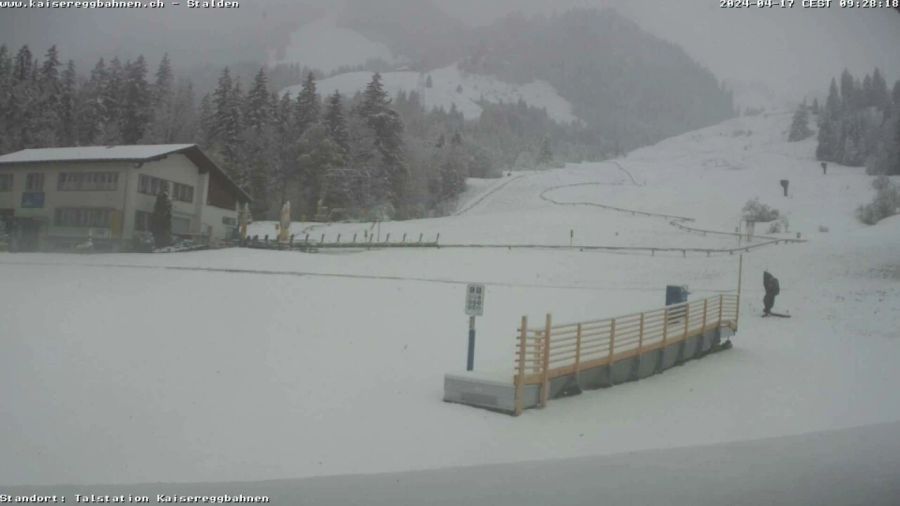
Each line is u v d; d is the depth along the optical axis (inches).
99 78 3946.9
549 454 402.9
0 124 3024.1
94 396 473.1
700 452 414.6
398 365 633.6
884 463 387.2
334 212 3272.6
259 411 462.0
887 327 995.9
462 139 5753.0
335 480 339.9
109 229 1940.2
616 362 650.8
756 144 6471.5
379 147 3710.6
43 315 767.1
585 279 1533.0
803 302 1218.0
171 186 2129.7
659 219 2618.1
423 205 4099.4
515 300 1152.2
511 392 494.3
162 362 581.9
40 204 2041.1
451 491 320.5
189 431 414.3
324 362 624.7
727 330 896.3
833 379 703.1
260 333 743.1
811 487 329.1
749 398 612.4
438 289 1242.6
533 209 3307.1
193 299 968.3
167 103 4439.0
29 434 393.7
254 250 1977.1
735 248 1856.5
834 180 3590.1
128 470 348.5
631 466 374.9
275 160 3617.1
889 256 1545.3
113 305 876.0
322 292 1119.6
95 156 2017.7
